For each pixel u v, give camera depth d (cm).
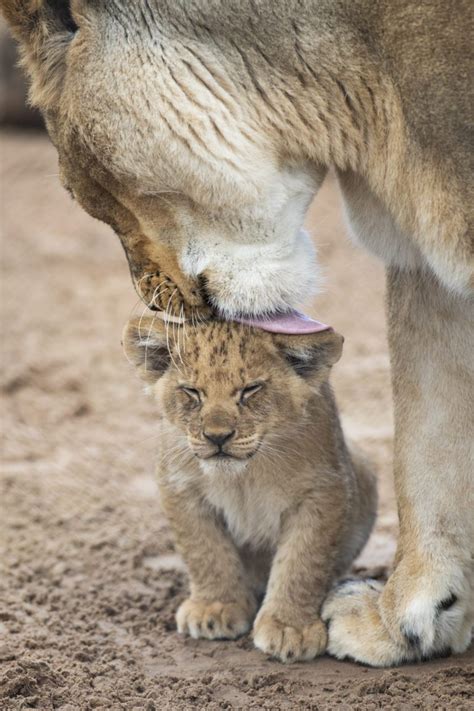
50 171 3238
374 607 1052
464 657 1034
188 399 1069
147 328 1104
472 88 895
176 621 1149
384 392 1811
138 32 941
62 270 2541
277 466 1078
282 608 1073
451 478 1015
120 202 988
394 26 909
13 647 1078
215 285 985
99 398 1880
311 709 949
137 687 1009
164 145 941
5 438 1745
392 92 924
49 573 1294
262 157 948
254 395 1056
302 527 1085
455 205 906
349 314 2155
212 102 940
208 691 995
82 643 1103
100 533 1404
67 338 2139
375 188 959
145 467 1634
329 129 951
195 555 1123
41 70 991
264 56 938
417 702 944
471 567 1019
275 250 978
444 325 1007
